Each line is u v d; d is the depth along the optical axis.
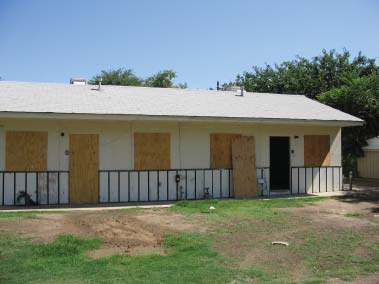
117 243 8.77
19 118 13.71
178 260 7.61
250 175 16.77
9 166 14.09
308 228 10.45
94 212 12.69
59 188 14.51
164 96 17.95
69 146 14.62
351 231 10.09
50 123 14.45
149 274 6.77
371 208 13.98
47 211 12.92
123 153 15.15
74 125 14.66
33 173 14.27
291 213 12.70
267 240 9.20
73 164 14.63
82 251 8.12
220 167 16.42
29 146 14.25
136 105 15.56
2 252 7.89
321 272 7.04
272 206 14.15
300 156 17.91
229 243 8.92
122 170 15.11
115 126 15.08
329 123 17.23
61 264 7.29
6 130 14.05
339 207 14.16
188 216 11.99
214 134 16.38
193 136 16.05
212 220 11.42
